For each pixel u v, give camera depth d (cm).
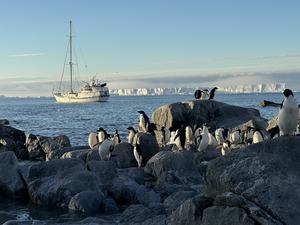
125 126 6072
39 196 1720
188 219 998
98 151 2328
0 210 1658
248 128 2720
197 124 3338
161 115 3391
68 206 1608
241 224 897
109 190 1712
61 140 2969
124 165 2328
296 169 991
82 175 1727
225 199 940
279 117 1439
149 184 1844
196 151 2619
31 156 2983
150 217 1327
